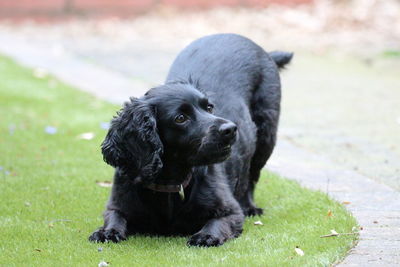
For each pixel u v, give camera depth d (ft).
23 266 17.22
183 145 18.71
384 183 25.63
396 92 45.75
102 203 23.18
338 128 35.55
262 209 22.65
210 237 18.80
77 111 38.32
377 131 34.78
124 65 55.26
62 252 18.24
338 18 80.18
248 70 23.04
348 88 47.42
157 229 19.89
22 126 34.42
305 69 55.67
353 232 19.53
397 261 17.39
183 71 22.45
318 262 16.93
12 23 80.69
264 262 17.03
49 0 82.64
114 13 84.43
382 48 65.51
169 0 86.38
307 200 22.85
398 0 86.84
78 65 54.75
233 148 21.36
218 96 21.71
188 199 19.54
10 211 22.24
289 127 35.88
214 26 77.61
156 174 18.60
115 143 18.81
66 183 25.40
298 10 84.89
